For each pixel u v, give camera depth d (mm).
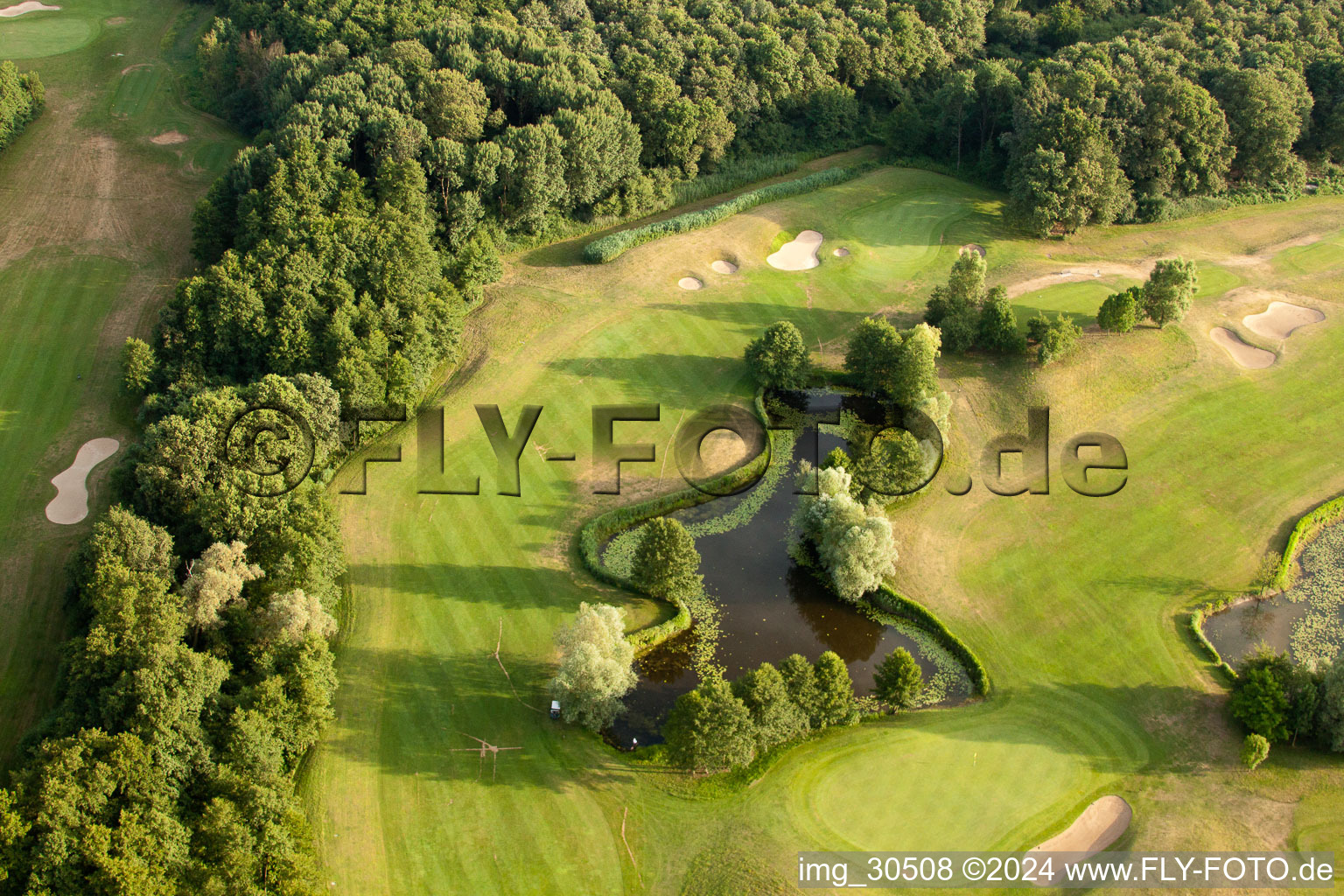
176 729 46594
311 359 71438
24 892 39438
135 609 49312
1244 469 71062
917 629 60469
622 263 93250
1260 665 54031
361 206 84875
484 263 85688
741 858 46812
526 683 55562
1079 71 100000
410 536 65000
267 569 57250
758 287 91375
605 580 62219
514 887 45781
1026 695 55844
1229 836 47875
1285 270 92750
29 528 63438
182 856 42750
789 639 59594
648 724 54156
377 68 93938
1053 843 47906
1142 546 65312
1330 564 64375
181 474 59719
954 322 80062
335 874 45875
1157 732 53531
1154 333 82750
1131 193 101062
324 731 52188
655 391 78312
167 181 100250
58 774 42281
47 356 77562
